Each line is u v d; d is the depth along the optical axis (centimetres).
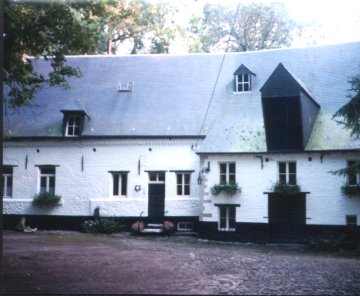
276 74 2344
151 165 2619
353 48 2675
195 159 2589
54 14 1677
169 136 2598
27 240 1980
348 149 2220
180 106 2738
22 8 1648
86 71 3014
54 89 2917
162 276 1115
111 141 2653
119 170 2639
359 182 2217
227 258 1532
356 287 1005
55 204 2664
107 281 1041
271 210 2330
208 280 1064
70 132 2711
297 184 2297
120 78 2947
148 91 2847
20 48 1711
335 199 2241
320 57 2714
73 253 1548
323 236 2206
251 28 3988
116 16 1912
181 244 2102
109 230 2548
